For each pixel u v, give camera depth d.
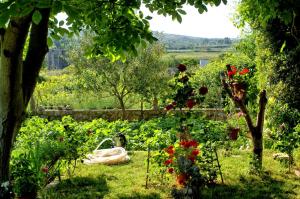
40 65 5.29
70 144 8.34
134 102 22.64
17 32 4.69
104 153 10.45
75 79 21.73
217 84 21.94
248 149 11.32
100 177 8.59
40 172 6.68
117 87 20.70
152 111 20.25
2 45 4.83
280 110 11.12
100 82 20.00
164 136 10.46
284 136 8.61
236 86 8.19
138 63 19.44
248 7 6.32
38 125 14.27
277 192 7.16
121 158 10.00
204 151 7.84
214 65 25.94
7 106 5.02
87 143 10.23
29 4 3.64
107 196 7.18
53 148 7.85
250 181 7.85
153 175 8.26
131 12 6.29
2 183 5.19
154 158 7.78
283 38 10.82
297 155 9.30
